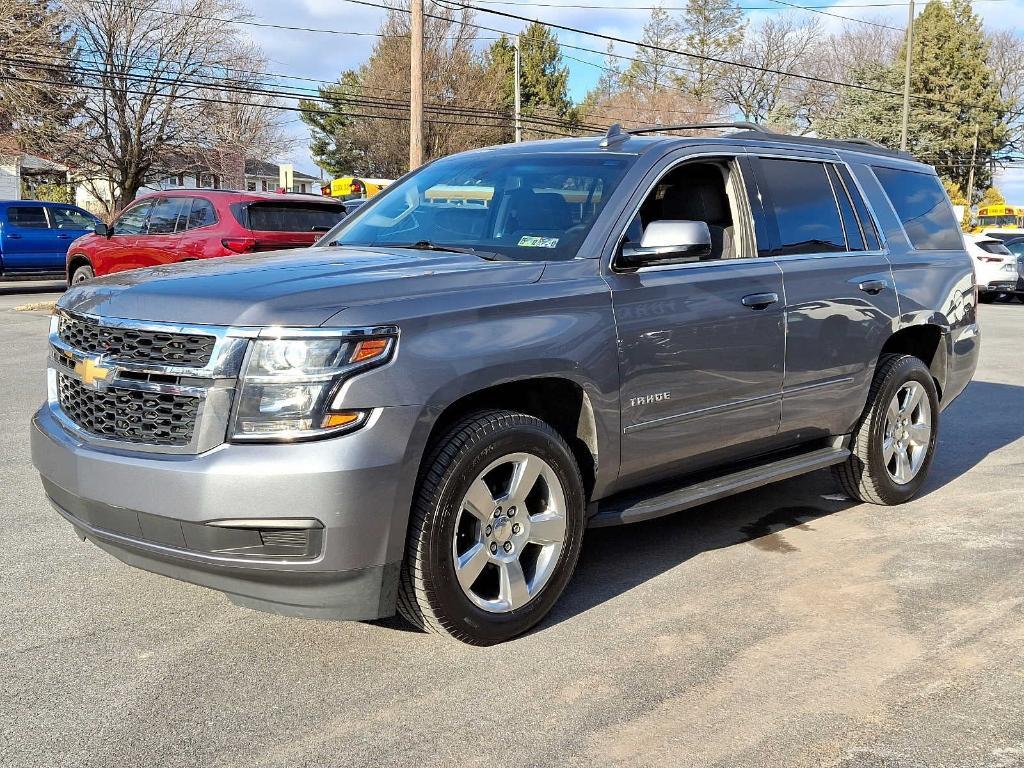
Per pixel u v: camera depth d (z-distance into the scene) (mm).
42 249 20953
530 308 3660
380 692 3258
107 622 3799
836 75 69500
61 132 32219
